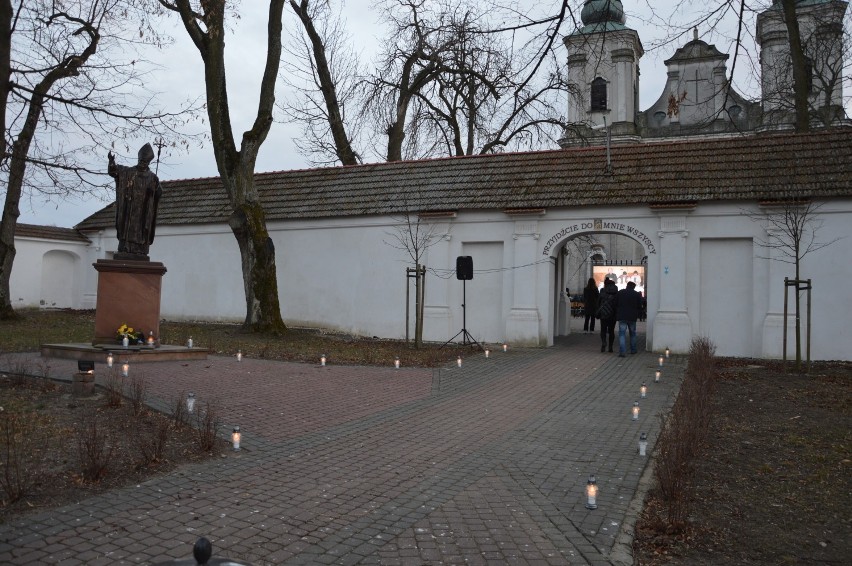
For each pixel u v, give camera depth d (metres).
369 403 11.01
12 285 27.91
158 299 15.01
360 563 4.83
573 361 16.62
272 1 21.23
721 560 5.00
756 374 14.54
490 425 9.58
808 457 7.73
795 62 20.50
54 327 20.86
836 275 16.89
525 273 20.14
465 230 21.08
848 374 14.46
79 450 6.70
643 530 5.57
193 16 20.67
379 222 22.20
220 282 25.47
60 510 5.59
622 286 34.12
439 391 12.32
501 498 6.32
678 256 18.38
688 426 7.71
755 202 17.72
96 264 14.30
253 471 7.00
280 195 24.67
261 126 21.20
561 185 20.33
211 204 26.38
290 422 9.39
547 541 5.30
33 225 28.89
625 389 12.64
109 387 9.71
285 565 4.75
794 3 15.05
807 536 5.46
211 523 5.48
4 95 11.30
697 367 12.69
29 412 8.77
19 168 14.25
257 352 16.59
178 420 8.50
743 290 18.00
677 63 45.62
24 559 4.66
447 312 21.12
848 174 17.16
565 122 29.97
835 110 25.19
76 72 12.79
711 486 6.70
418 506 6.07
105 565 4.62
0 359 13.19
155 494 6.11
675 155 19.88
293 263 23.67
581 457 7.84
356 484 6.69
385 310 22.03
